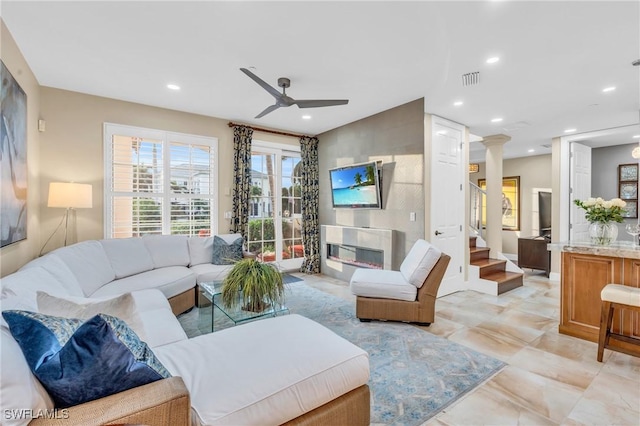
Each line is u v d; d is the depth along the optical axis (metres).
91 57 2.84
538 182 6.87
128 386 1.07
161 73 3.19
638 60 2.63
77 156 3.70
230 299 2.51
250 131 5.06
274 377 1.33
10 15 2.20
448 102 3.69
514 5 1.95
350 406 1.50
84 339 1.01
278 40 2.54
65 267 2.48
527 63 2.70
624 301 2.32
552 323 3.24
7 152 2.32
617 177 5.87
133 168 4.10
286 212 5.79
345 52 2.72
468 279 4.64
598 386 2.08
